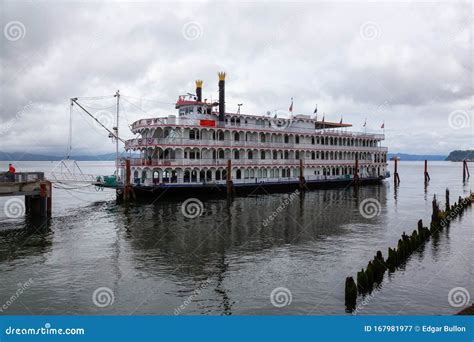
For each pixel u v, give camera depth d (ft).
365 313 64.69
